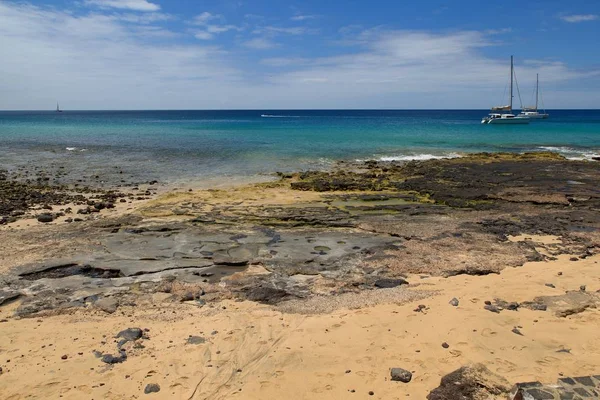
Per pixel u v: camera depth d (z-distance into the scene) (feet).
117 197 58.54
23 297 28.02
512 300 27.20
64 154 102.78
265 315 25.96
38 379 19.86
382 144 122.93
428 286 29.58
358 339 23.02
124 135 154.40
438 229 41.24
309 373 20.31
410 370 20.21
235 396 18.88
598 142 130.41
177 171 80.53
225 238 38.70
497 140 135.23
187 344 22.84
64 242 37.42
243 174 77.66
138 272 31.58
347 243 37.68
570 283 29.55
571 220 44.68
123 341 22.98
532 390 17.01
